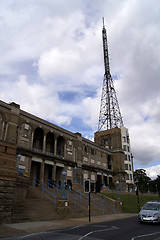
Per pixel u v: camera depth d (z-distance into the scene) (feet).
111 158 226.38
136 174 258.37
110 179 216.74
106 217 71.15
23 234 37.83
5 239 33.24
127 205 113.29
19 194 73.00
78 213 70.59
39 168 139.23
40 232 39.93
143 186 156.87
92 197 101.40
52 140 161.07
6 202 50.55
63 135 163.02
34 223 50.88
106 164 214.28
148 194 179.52
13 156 56.65
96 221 59.21
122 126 264.52
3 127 116.78
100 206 89.61
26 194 79.10
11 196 52.24
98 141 256.11
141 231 42.14
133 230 43.39
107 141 249.34
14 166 55.98
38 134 149.48
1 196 49.85
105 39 305.53
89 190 61.46
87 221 58.29
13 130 120.88
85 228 45.70
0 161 52.95
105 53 301.63
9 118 121.19
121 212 95.09
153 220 52.06
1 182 50.80
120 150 229.86
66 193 95.55
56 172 153.99
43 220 56.44
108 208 91.30
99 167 200.03
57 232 40.06
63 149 163.43
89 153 191.11
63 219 61.26
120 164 222.48
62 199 66.85
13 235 36.70
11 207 51.52
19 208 58.39
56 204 69.10
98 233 39.42
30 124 135.85
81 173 169.99
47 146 154.81
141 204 126.62
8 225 46.50
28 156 127.54
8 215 50.08
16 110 126.52
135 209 107.04
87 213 73.51
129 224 53.16
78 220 60.08
